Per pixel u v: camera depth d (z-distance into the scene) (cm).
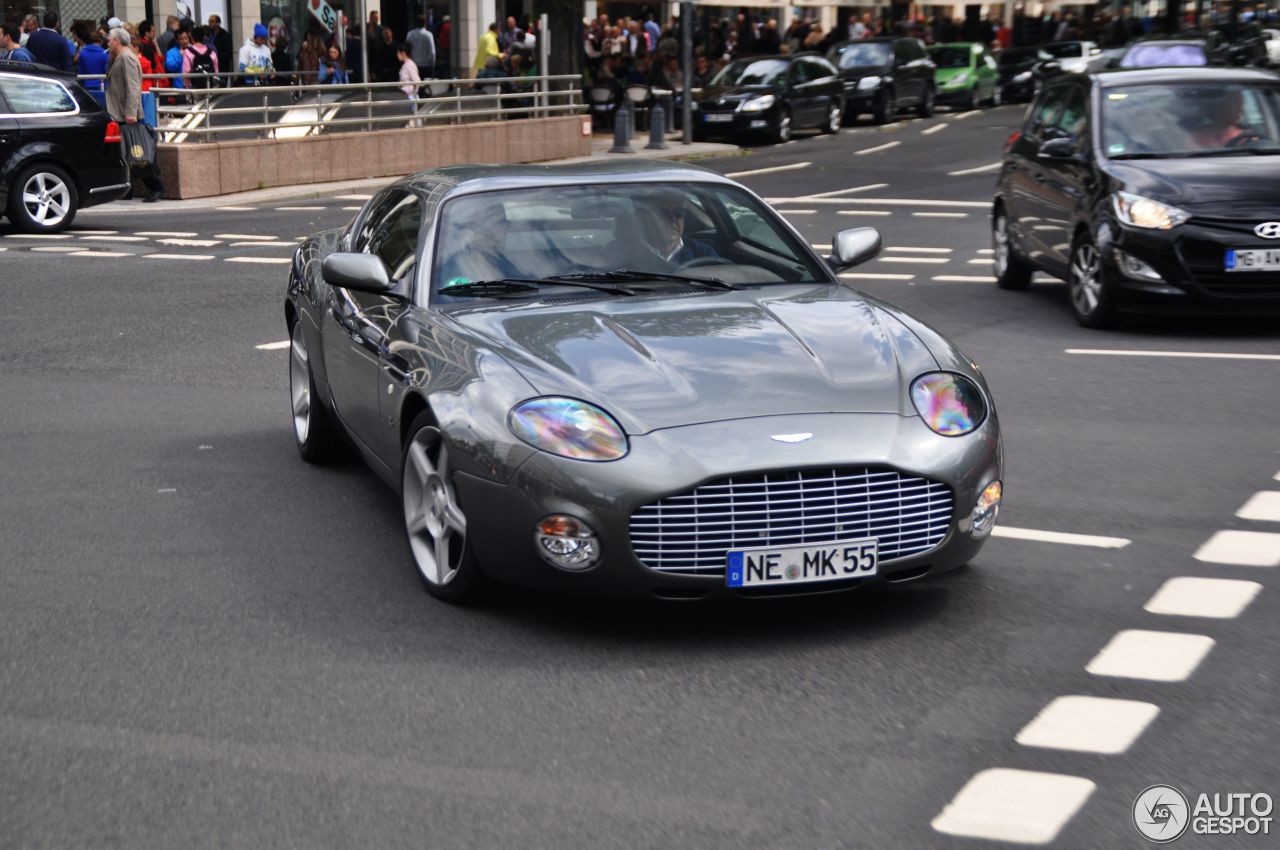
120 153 2209
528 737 507
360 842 434
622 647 591
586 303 693
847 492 591
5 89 2117
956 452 607
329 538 745
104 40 2866
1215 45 3847
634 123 3966
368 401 739
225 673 566
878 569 598
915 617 623
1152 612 629
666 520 579
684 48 3622
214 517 784
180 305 1496
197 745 502
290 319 929
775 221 781
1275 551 714
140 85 2488
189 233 2122
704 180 795
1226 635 601
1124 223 1279
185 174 2578
